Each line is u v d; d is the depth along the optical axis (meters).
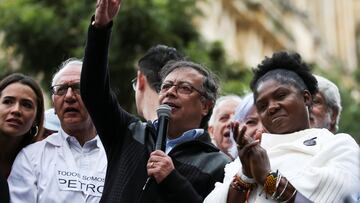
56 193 8.55
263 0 46.25
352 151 6.88
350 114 38.25
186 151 7.89
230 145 10.76
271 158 7.00
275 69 7.71
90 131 8.95
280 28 47.81
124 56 21.59
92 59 7.78
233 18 43.34
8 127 8.79
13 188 8.54
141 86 9.28
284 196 6.70
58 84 8.91
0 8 22.52
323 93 9.79
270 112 7.37
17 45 22.45
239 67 27.03
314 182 6.68
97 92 7.84
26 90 8.93
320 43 58.25
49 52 22.42
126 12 21.53
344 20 70.50
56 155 8.79
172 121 8.01
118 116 8.04
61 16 22.88
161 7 22.33
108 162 7.96
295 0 59.88
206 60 24.19
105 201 7.70
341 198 6.65
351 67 69.06
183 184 7.32
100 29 7.77
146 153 7.77
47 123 10.12
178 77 8.11
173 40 22.95
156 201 7.48
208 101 8.23
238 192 6.92
